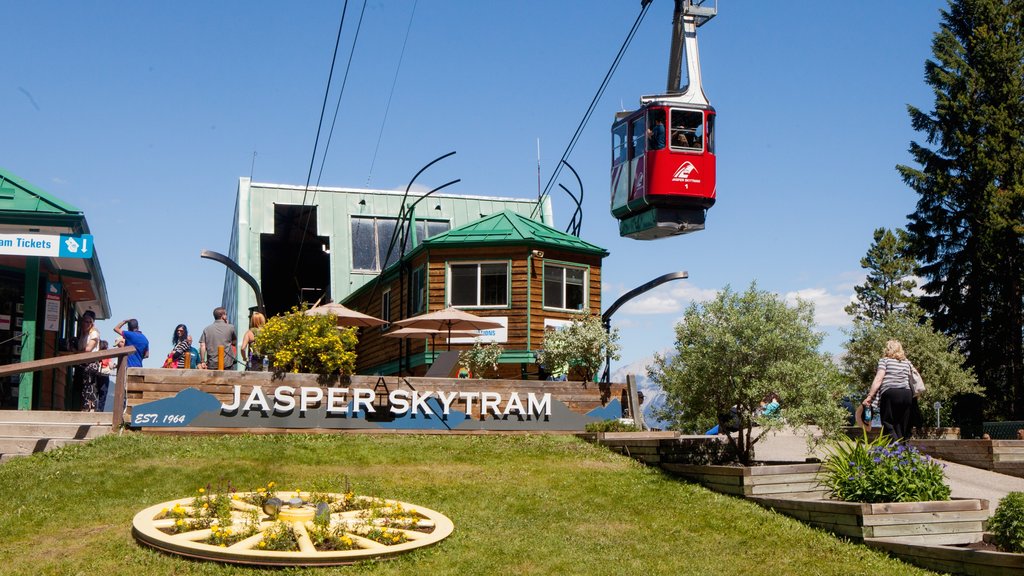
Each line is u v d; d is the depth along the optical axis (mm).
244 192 48312
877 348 22344
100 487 12820
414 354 29234
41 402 23781
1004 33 43406
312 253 51969
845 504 12078
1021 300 40375
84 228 21719
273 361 18703
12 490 12633
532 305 27297
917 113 43938
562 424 19953
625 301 23875
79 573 9500
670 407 15617
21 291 23531
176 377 17016
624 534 12039
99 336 20156
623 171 26922
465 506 12859
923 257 43688
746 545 11727
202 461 14570
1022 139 42062
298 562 9789
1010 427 21844
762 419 14508
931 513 11961
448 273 27984
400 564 10164
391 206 49156
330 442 16703
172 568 9672
